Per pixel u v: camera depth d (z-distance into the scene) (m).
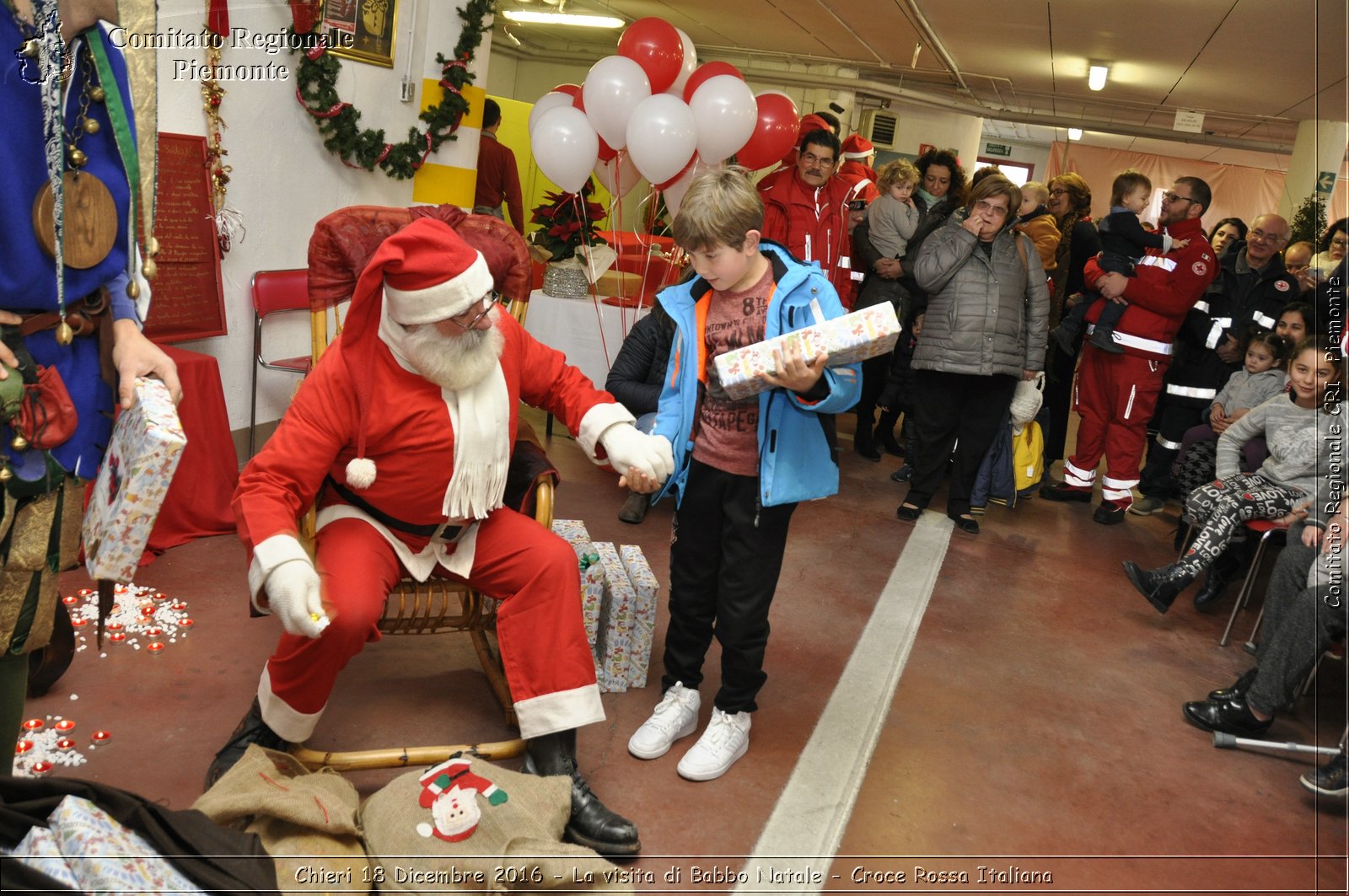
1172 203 4.86
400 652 2.84
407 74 4.62
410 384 2.06
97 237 1.51
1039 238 5.71
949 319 4.41
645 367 3.92
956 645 3.38
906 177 5.69
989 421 4.61
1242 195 18.08
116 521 1.45
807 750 2.55
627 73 4.02
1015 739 2.78
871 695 2.90
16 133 1.41
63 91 1.45
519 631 2.15
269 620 2.89
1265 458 3.81
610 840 2.03
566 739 2.17
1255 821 2.51
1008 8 8.66
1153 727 2.97
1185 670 3.42
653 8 11.59
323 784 1.93
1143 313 4.97
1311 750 2.80
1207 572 4.14
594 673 2.18
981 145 22.05
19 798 1.50
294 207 4.27
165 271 3.61
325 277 2.58
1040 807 2.46
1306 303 4.37
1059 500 5.55
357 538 2.11
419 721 2.48
